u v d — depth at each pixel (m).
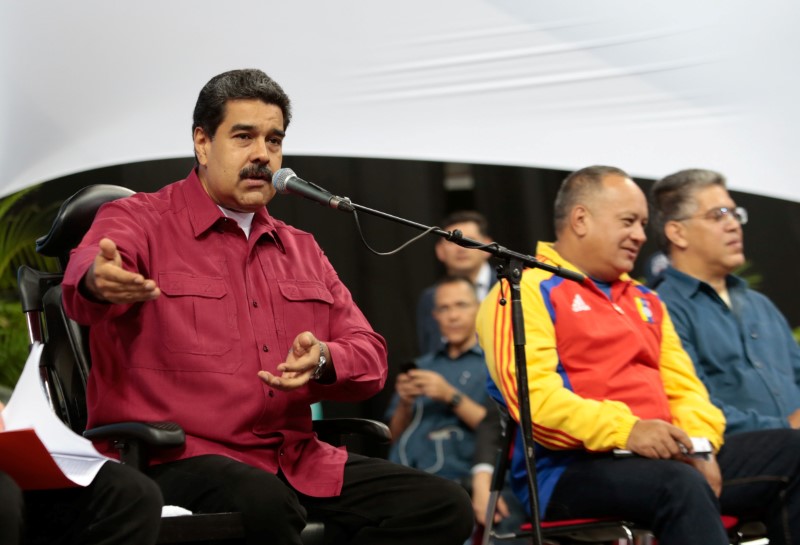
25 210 4.52
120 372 2.29
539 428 2.73
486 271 4.70
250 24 4.19
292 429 2.42
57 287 2.45
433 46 4.32
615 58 4.38
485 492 3.82
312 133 4.28
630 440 2.65
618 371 2.85
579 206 2.99
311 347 2.22
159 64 4.11
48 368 2.39
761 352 3.34
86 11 4.04
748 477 2.86
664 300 3.39
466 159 4.36
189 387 2.30
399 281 5.30
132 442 2.11
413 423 4.02
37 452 1.86
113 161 4.11
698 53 4.39
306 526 2.32
